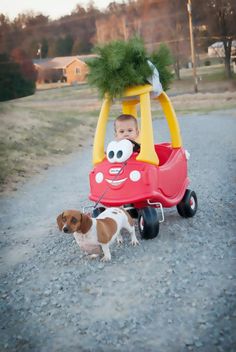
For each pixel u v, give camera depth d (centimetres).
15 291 419
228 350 306
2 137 1210
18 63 1903
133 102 607
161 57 586
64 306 383
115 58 519
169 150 611
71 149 1202
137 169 503
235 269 423
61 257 489
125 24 1936
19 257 501
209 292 384
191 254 464
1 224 623
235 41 1955
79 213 443
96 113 1736
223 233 518
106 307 375
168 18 1956
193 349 310
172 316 352
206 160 923
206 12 1930
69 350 321
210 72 1966
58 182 852
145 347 316
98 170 530
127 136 577
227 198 655
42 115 1586
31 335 345
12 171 927
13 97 1880
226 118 1427
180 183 571
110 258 466
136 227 564
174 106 1738
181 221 570
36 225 609
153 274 426
